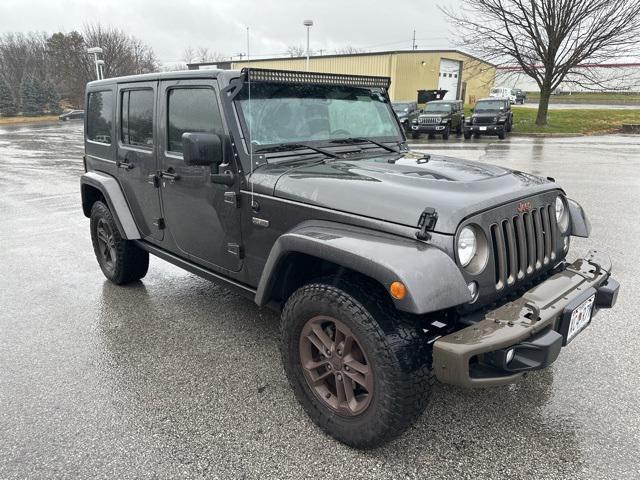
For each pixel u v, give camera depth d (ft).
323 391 8.87
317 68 125.29
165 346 12.25
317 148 10.71
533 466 8.09
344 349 8.20
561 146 59.11
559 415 9.36
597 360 11.19
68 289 16.10
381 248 7.59
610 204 26.55
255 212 9.96
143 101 12.89
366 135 12.24
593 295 8.73
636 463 8.13
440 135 78.07
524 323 7.51
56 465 8.20
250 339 12.59
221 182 10.34
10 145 71.97
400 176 9.06
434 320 8.18
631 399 9.80
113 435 8.93
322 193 8.88
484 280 7.97
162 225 13.06
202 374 10.96
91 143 16.01
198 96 10.84
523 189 9.04
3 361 11.59
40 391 10.34
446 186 8.50
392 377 7.48
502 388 10.21
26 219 25.96
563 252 10.24
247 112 10.16
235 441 8.74
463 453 8.40
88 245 21.16
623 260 17.69
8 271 17.89
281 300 10.08
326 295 8.11
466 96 155.02
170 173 12.10
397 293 7.04
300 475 7.94
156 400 9.98
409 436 8.82
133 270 15.81
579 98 175.01
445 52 136.05
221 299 15.19
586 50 77.61
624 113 100.32
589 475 7.89
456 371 7.09
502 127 69.41
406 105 80.64
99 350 12.07
